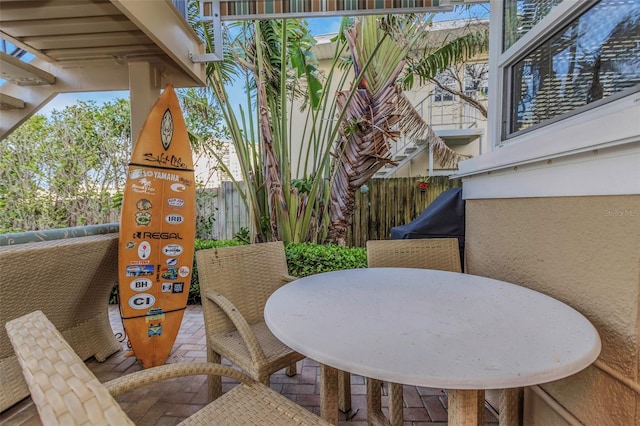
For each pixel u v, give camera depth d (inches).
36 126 179.6
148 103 105.8
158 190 88.9
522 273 59.1
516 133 67.4
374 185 209.3
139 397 73.9
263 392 44.4
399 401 58.1
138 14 72.4
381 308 45.1
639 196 36.4
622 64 43.4
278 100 162.2
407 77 185.5
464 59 217.3
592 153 42.6
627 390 38.2
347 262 134.6
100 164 188.5
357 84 141.5
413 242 77.8
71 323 83.1
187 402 72.1
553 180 50.3
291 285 57.0
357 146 146.8
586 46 49.0
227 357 58.4
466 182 82.2
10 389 68.1
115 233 91.2
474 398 33.0
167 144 92.2
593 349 32.6
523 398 56.2
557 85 55.6
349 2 85.7
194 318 123.6
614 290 39.9
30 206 181.2
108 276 87.8
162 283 88.1
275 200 154.2
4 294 61.2
